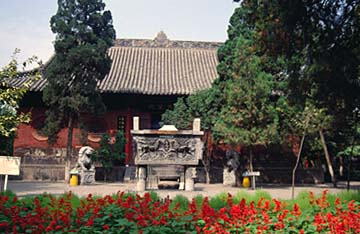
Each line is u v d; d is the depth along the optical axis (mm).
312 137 26375
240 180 24375
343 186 25766
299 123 22672
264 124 21641
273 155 28906
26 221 6789
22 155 29531
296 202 9336
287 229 6836
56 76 24750
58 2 25375
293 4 12641
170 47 36438
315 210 8133
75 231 6562
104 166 26891
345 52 13203
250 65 21141
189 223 6992
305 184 27844
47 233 6426
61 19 24984
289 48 13734
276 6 12961
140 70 32562
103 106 25922
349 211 7578
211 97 24688
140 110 30922
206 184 26219
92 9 25547
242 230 6836
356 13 12883
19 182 25531
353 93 13641
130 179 27203
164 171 22703
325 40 13391
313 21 13188
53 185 22969
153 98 30156
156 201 8945
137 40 36312
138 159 18094
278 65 23031
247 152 26812
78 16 25531
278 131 24141
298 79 14375
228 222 6918
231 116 21625
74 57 24188
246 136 21328
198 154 18484
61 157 29219
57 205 8242
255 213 7281
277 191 20609
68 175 25531
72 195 9648
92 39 25141
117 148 27047
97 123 30734
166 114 26641
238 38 22500
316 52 13664
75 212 7609
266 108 21438
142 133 18062
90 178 24438
